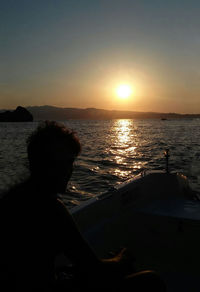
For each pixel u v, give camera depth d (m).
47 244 1.36
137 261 3.37
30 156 1.45
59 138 1.46
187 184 4.96
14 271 1.32
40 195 1.40
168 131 69.25
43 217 1.36
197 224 3.44
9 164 18.03
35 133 1.48
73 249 1.43
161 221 3.57
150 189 4.35
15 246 1.32
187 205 4.05
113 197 3.73
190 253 3.44
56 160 1.42
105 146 30.56
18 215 1.35
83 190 11.29
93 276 1.51
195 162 18.12
